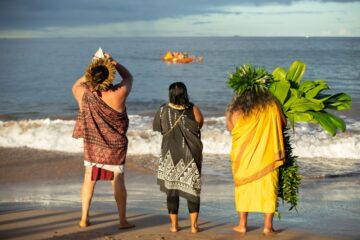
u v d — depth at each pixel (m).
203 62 64.44
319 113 5.22
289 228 5.54
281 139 5.02
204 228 5.51
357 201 7.32
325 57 77.31
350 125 15.56
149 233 5.23
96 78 5.10
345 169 10.27
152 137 12.97
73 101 25.03
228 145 12.35
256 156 5.02
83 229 5.38
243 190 5.13
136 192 7.95
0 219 5.82
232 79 5.11
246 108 4.99
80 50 109.25
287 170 5.16
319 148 11.99
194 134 5.23
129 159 10.93
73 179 9.05
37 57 74.06
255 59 72.06
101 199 7.31
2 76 40.91
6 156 11.20
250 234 5.21
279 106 5.05
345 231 5.40
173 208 5.28
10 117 19.09
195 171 5.23
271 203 5.07
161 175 5.36
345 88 31.12
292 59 71.62
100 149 5.21
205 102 23.73
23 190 8.09
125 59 74.31
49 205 6.83
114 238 5.00
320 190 8.24
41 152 11.67
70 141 12.59
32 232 5.22
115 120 5.22
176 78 39.81
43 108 22.06
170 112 5.23
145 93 29.45
